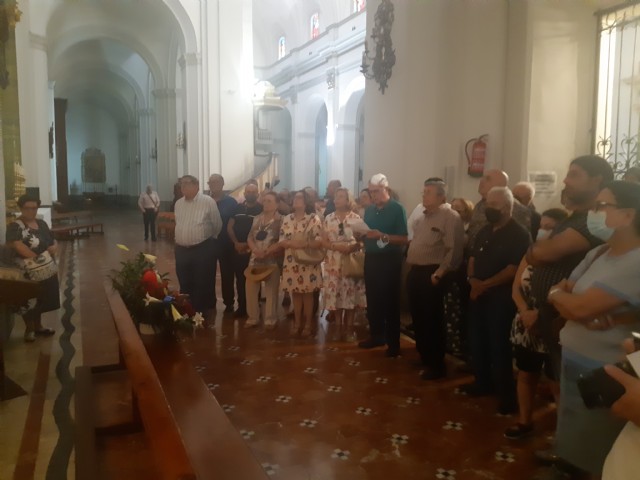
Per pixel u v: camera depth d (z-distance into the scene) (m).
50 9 15.69
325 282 5.64
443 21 6.11
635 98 5.62
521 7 5.91
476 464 3.11
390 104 6.82
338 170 17.81
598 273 2.21
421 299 4.41
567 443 2.34
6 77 7.95
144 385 2.50
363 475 3.00
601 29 5.95
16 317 6.14
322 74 18.69
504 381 3.76
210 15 14.48
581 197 2.77
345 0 17.19
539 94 5.93
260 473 2.79
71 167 35.38
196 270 6.14
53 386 4.09
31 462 2.96
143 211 14.61
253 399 4.04
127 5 18.14
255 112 17.23
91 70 28.47
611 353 2.18
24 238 5.20
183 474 1.78
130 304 4.47
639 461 1.64
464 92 6.21
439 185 4.36
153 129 25.67
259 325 6.04
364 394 4.14
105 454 3.05
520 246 3.64
